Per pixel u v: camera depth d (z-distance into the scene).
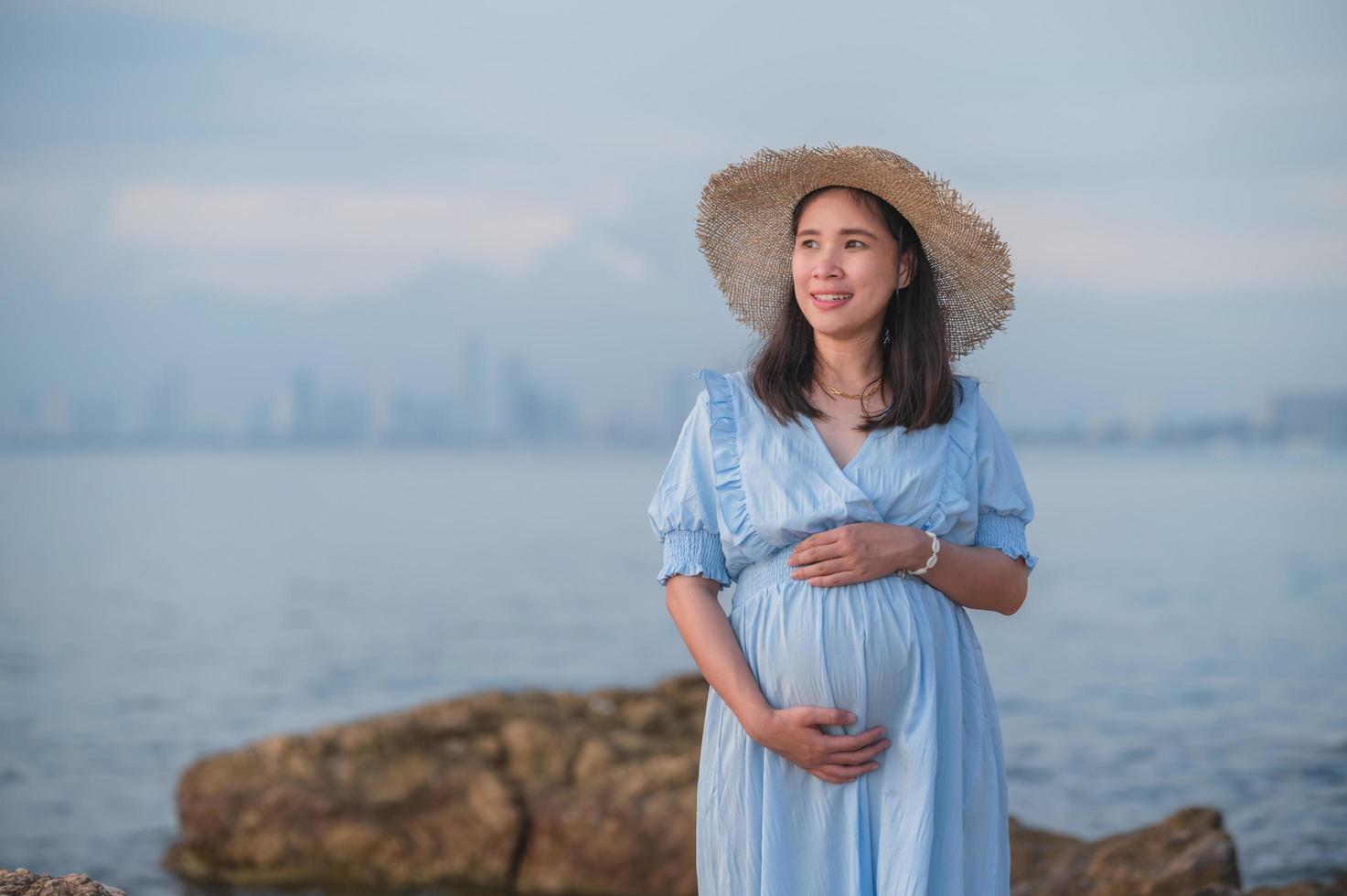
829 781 2.20
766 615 2.27
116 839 7.22
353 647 16.06
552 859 5.89
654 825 5.80
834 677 2.20
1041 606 18.67
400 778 6.25
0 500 51.16
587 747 6.42
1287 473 74.81
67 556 28.88
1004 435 2.43
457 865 5.98
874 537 2.22
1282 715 10.65
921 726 2.19
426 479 75.81
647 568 26.78
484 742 6.52
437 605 20.41
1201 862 4.02
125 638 16.75
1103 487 58.16
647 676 14.14
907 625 2.22
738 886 2.25
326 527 38.81
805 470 2.27
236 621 18.50
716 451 2.34
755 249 2.57
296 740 6.58
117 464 101.44
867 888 2.18
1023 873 4.67
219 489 62.25
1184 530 33.25
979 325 2.51
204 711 11.73
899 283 2.39
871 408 2.36
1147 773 8.52
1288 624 16.61
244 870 6.22
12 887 2.33
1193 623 16.86
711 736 2.35
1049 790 8.08
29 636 16.81
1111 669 13.25
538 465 100.56
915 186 2.29
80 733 10.62
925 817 2.14
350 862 6.08
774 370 2.39
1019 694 11.83
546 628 17.86
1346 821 7.12
